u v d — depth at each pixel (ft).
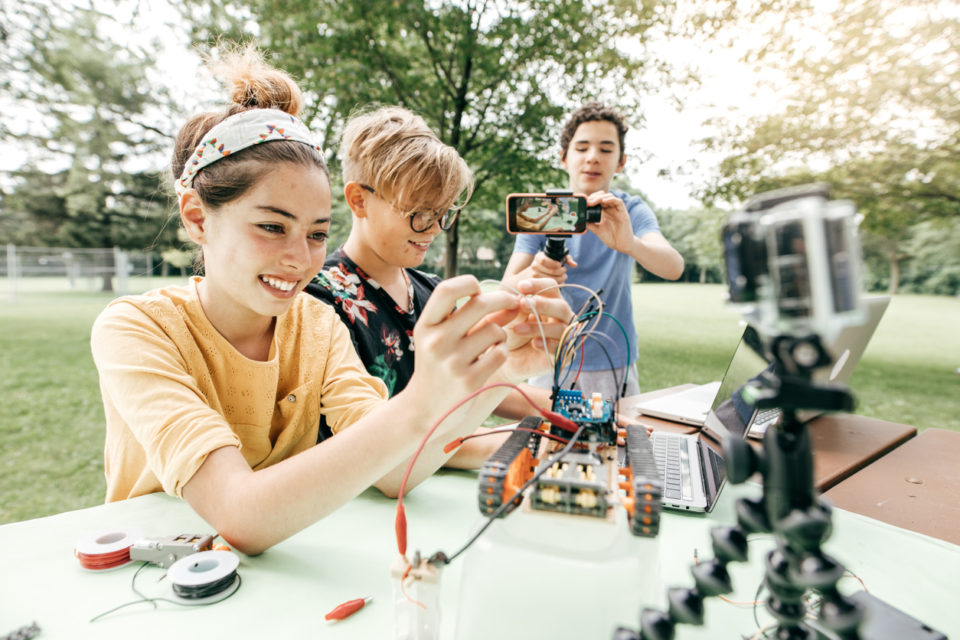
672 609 1.88
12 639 2.38
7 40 42.39
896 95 26.43
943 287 73.82
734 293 1.53
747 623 2.60
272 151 3.42
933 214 31.48
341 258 6.24
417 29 29.30
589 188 9.76
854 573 3.08
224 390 4.21
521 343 3.25
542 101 30.35
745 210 1.54
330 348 4.88
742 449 1.69
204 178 3.47
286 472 3.00
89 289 79.56
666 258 8.58
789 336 1.51
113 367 3.61
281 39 29.40
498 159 31.07
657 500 2.04
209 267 3.90
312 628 2.55
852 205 1.38
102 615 2.60
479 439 4.78
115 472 4.33
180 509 3.80
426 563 2.31
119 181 63.46
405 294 6.73
